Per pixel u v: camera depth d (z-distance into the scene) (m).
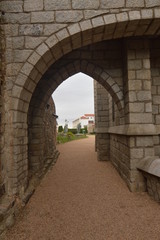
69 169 7.07
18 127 3.49
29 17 3.59
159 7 3.58
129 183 4.62
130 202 3.90
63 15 3.59
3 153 3.25
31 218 3.24
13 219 3.04
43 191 4.59
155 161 3.99
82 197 4.20
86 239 2.66
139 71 4.68
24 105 3.79
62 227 2.97
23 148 3.81
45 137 7.82
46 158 8.02
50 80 6.04
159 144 4.91
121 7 3.58
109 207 3.68
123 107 5.28
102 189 4.71
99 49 5.54
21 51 3.54
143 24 3.66
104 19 3.57
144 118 4.62
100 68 5.50
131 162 4.55
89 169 6.99
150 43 5.10
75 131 40.19
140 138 4.59
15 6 3.59
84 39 3.92
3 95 3.38
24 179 3.88
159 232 2.80
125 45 4.90
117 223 3.08
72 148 14.31
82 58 5.59
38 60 3.56
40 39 3.57
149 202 3.90
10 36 3.56
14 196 3.33
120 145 5.87
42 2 3.61
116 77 5.43
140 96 4.66
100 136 8.72
